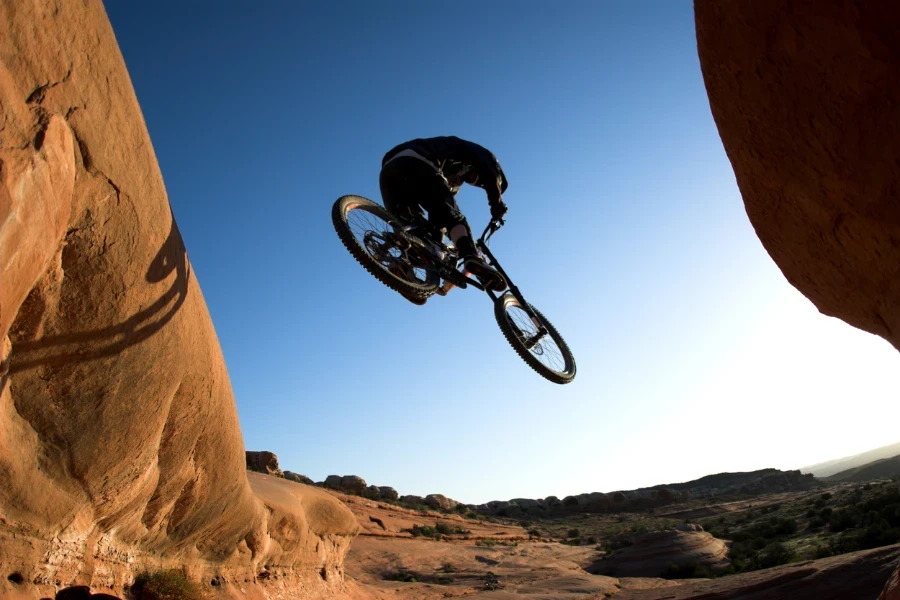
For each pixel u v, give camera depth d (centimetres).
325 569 1591
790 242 412
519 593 2472
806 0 276
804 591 1577
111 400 557
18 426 489
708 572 3466
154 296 553
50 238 359
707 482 13138
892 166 280
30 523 541
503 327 664
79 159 402
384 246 655
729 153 411
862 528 3500
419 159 670
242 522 1070
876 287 359
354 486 7288
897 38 245
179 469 786
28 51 329
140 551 805
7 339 369
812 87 300
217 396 796
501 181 712
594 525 8644
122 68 452
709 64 366
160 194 530
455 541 4466
